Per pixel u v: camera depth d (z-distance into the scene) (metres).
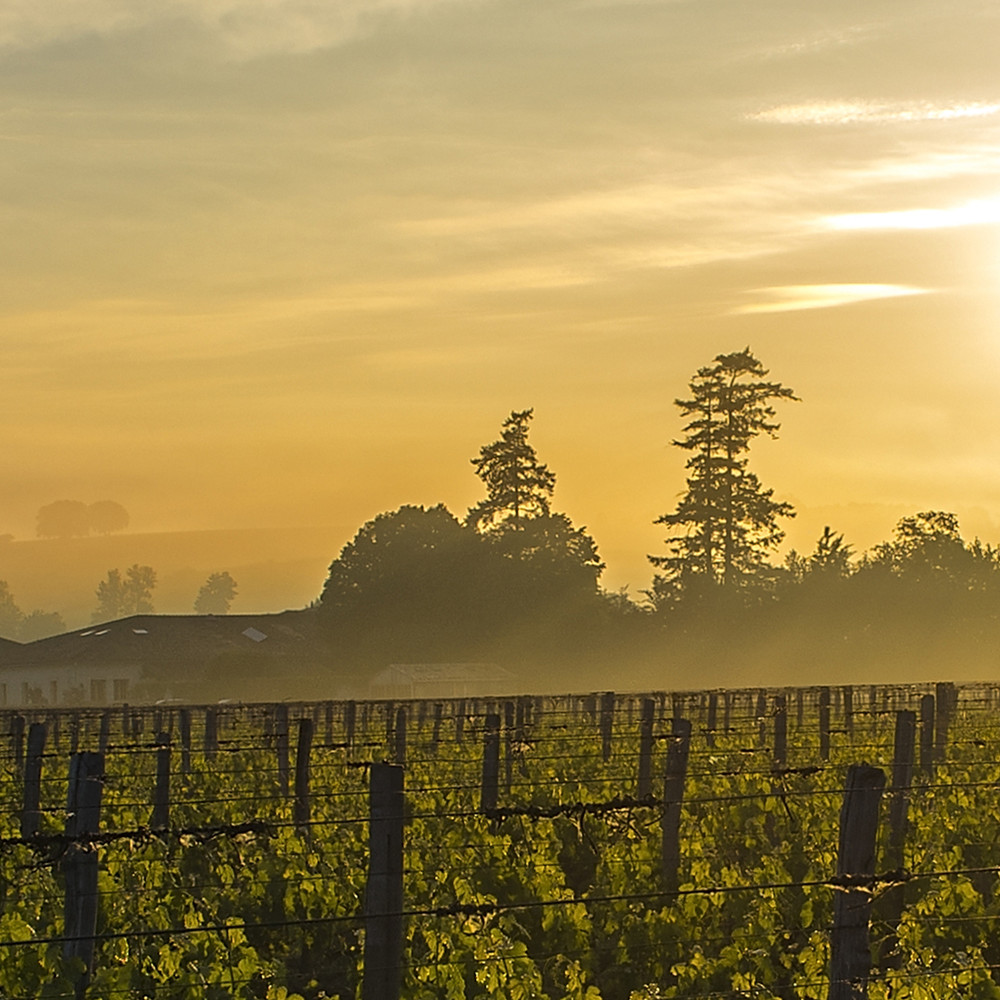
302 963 23.66
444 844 26.95
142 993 18.53
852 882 14.86
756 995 19.77
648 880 24.97
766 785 32.50
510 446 159.00
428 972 19.08
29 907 22.38
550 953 22.70
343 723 64.62
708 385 141.12
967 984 19.20
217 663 145.50
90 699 148.62
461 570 142.50
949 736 46.84
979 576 136.12
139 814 30.66
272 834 26.89
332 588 147.62
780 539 140.38
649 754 31.19
